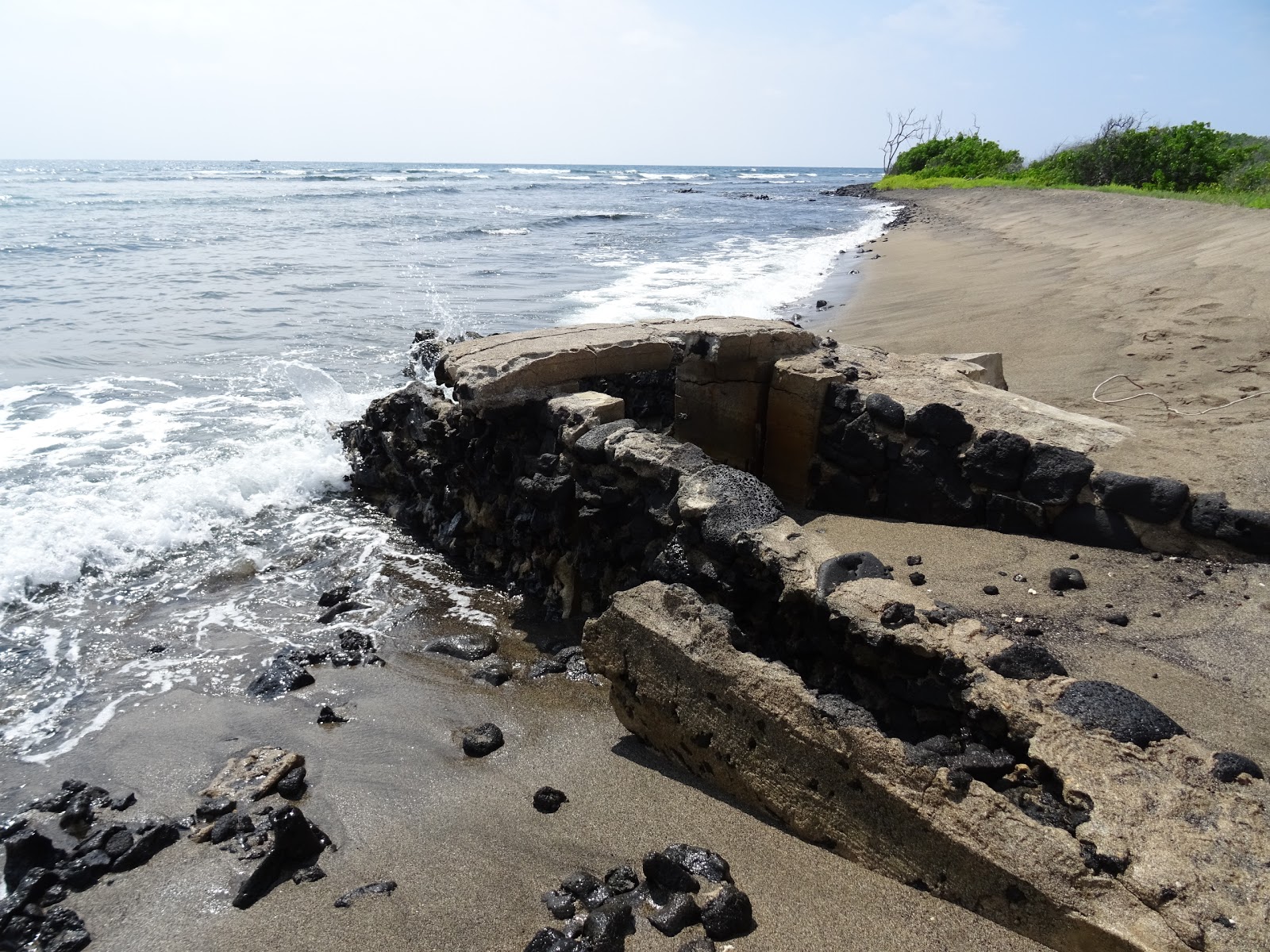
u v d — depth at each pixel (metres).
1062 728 3.01
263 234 27.64
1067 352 9.77
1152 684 3.94
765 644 4.04
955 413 5.82
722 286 17.30
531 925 3.05
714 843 3.35
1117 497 5.23
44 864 3.49
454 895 3.22
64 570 6.05
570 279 18.48
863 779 3.07
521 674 4.85
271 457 8.07
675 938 2.91
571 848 3.41
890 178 66.19
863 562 3.83
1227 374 8.02
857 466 6.20
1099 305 11.84
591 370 6.32
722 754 3.59
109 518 6.71
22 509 6.77
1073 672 4.06
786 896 3.03
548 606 5.64
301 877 3.37
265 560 6.46
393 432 7.30
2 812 3.84
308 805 3.80
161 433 8.66
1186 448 5.70
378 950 2.99
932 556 5.40
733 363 6.60
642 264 21.27
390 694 4.68
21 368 10.98
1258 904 2.40
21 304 15.13
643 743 4.05
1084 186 33.44
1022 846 2.70
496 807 3.70
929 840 2.89
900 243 25.42
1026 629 4.45
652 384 6.68
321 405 9.64
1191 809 2.70
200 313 14.62
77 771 4.12
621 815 3.57
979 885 2.78
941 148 65.88
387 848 3.50
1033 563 5.22
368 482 7.69
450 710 4.51
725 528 4.19
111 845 3.56
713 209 45.75
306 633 5.40
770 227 33.75
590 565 5.34
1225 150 31.16
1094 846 2.64
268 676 4.83
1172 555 5.13
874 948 2.77
